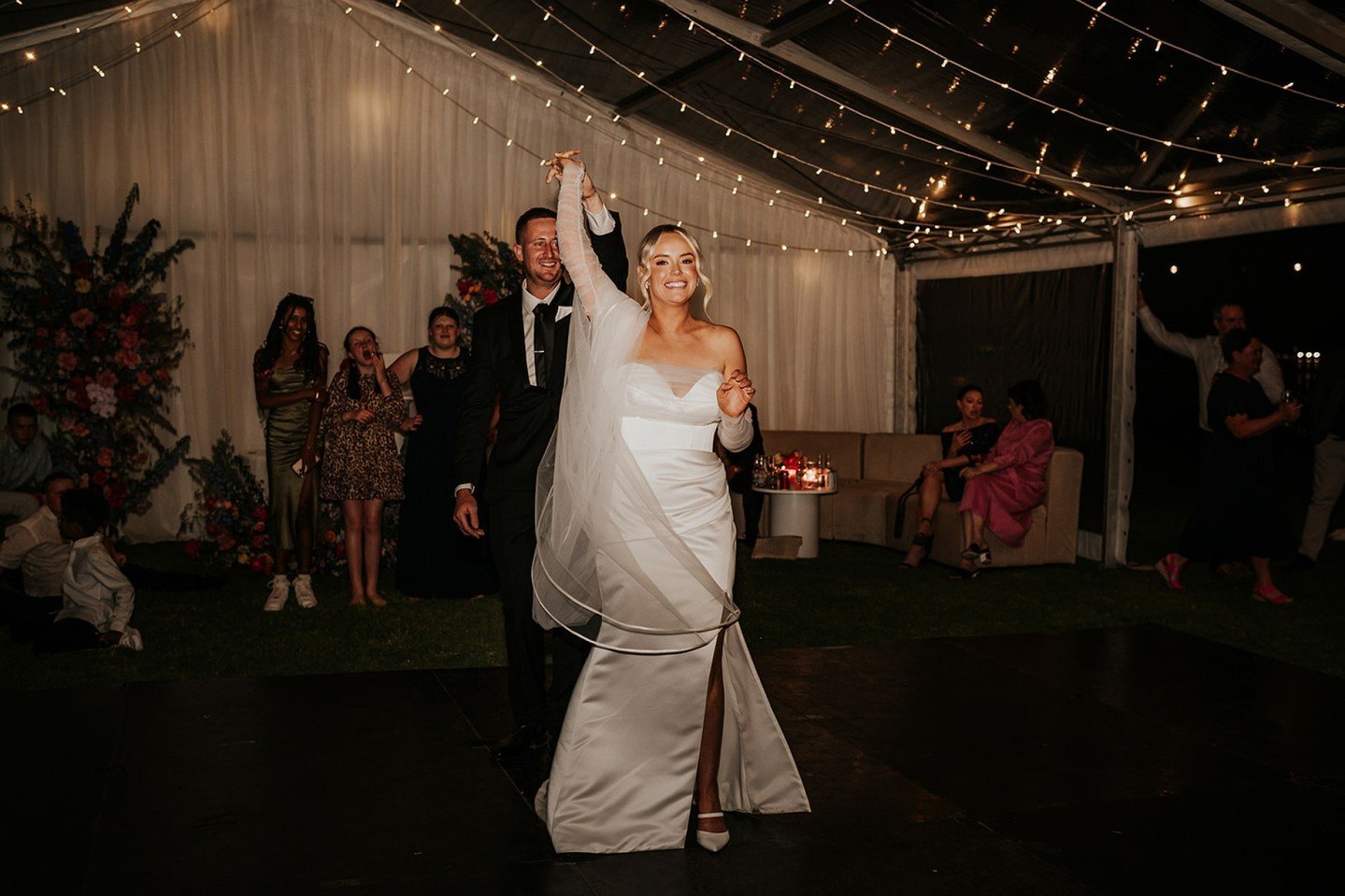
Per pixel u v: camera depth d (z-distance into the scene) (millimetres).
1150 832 3244
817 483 7961
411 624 5828
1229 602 6508
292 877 2871
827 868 2986
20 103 8125
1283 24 4492
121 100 8320
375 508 6324
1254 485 6488
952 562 7512
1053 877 2941
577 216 3111
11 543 5449
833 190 9023
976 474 7324
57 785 3473
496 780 3586
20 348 8148
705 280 3242
